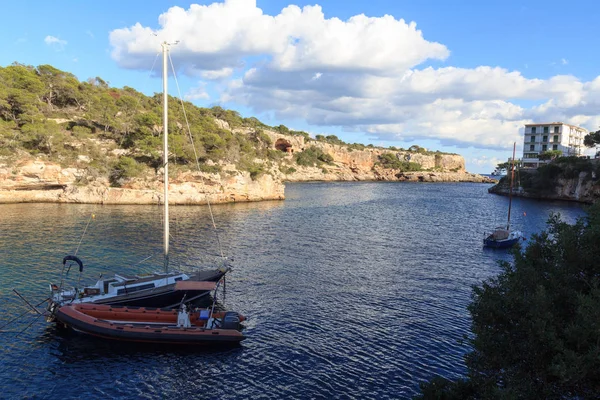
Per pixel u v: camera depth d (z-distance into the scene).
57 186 78.75
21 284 30.16
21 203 74.12
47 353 21.02
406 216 78.19
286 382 19.05
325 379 19.34
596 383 9.23
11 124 80.69
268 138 180.25
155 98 141.38
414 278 35.25
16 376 18.77
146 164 85.75
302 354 21.67
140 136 87.88
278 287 32.00
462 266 39.84
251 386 18.70
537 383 9.95
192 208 78.56
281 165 195.12
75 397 17.42
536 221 73.31
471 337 23.62
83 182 78.75
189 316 24.27
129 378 19.09
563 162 117.69
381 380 19.28
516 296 11.02
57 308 23.69
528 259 12.35
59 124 95.00
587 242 10.91
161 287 26.97
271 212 77.25
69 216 61.22
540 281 11.05
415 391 18.44
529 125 157.00
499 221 72.44
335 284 33.09
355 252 45.06
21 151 75.50
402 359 21.23
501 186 140.50
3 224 52.97
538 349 9.87
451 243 51.78
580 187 109.38
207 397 17.80
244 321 25.59
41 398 17.23
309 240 51.16
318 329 24.66
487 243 49.38
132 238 47.38
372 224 66.56
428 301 29.59
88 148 85.75
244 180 95.44
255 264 38.53
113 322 23.20
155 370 19.88
